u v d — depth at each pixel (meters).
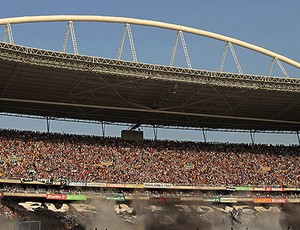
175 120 79.88
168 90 66.50
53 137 71.19
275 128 87.12
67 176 61.53
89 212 58.12
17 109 71.44
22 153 64.06
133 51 62.25
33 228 39.38
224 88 67.31
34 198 58.44
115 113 74.88
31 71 59.09
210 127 85.44
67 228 53.53
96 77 62.12
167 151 76.44
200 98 70.88
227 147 82.12
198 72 64.50
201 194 67.12
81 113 74.25
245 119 78.50
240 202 69.12
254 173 75.44
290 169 78.44
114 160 69.75
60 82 62.81
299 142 87.94
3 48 54.12
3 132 67.81
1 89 64.25
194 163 74.62
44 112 73.38
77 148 70.00
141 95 69.06
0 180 55.78
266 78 67.25
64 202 60.09
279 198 70.06
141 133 79.00
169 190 66.88
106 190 63.41
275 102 73.50
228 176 72.88
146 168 69.88
